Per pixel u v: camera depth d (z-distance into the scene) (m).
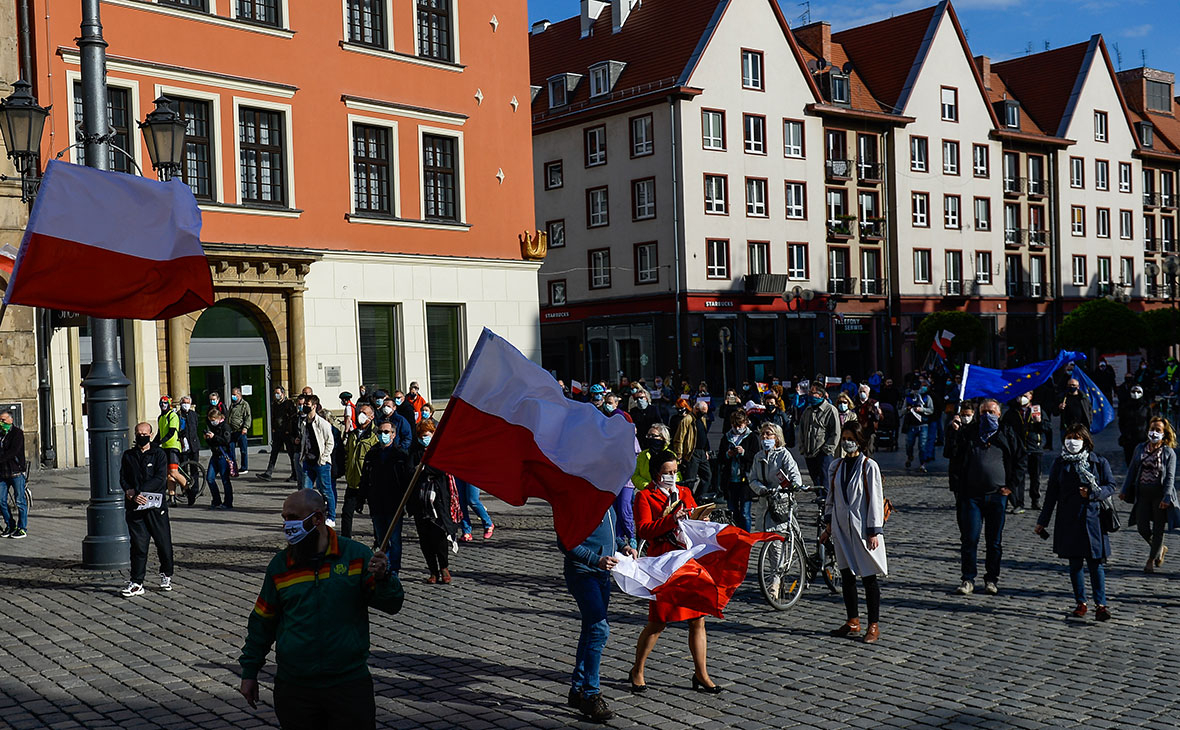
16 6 23.39
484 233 31.80
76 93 24.02
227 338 26.62
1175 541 14.21
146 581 12.14
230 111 26.33
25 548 14.24
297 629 4.97
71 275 8.55
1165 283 74.00
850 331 56.72
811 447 17.47
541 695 7.68
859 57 63.06
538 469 6.64
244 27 26.64
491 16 32.06
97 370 12.84
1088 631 9.48
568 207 54.59
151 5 25.02
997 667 8.34
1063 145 66.56
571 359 55.16
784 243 53.69
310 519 5.01
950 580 11.80
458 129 31.17
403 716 7.21
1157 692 7.63
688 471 15.63
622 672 8.30
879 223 58.28
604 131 52.78
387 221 29.34
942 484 20.94
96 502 12.77
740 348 51.78
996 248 63.38
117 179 8.73
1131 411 21.36
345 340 28.42
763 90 52.84
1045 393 25.91
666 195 50.16
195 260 8.91
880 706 7.38
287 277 26.98
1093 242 69.06
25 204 23.41
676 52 51.53
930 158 60.16
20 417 23.45
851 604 9.35
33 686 8.06
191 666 8.56
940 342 40.25
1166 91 78.94
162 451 11.48
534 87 57.06
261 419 27.38
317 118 28.05
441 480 11.91
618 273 52.38
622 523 8.31
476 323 31.53
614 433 6.76
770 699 7.56
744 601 10.95
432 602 10.95
